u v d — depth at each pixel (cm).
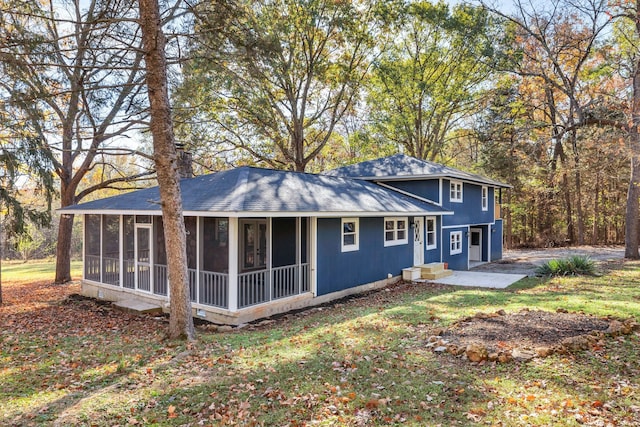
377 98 3142
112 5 890
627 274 1448
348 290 1312
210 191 1139
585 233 3588
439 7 2775
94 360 695
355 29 2477
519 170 3009
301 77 2584
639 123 1551
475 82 2983
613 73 2097
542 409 435
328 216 1171
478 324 732
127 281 1295
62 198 1794
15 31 895
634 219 1942
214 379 564
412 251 1658
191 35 879
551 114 2677
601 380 489
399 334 738
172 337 816
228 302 989
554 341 608
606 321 706
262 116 2453
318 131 2967
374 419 438
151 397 514
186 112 1936
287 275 1133
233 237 976
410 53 3086
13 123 1156
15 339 876
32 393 550
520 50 2175
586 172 2630
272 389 521
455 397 475
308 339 749
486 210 2350
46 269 2706
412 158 2141
